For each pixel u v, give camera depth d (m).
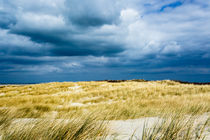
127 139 2.54
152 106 7.93
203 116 3.83
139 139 2.55
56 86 26.70
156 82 34.12
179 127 2.59
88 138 2.44
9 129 2.46
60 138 2.26
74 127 2.61
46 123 2.75
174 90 17.89
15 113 4.48
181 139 2.32
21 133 2.24
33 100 12.91
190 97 10.55
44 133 2.34
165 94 16.28
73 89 24.95
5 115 3.63
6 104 9.83
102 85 27.95
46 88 25.36
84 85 27.89
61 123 2.71
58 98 14.61
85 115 3.68
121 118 4.55
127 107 6.87
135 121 4.10
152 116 4.79
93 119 3.24
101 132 2.79
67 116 4.04
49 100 13.24
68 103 12.64
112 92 18.66
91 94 17.94
